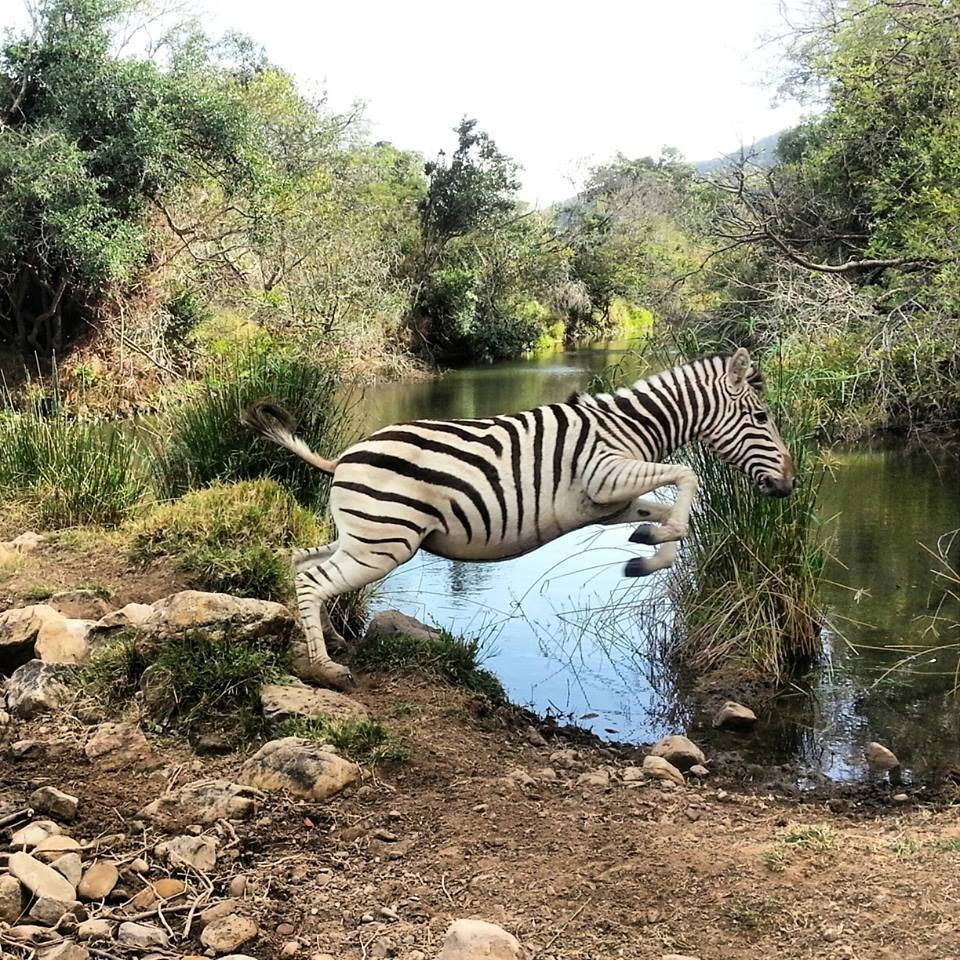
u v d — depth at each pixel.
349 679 4.94
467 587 7.73
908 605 7.04
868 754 5.01
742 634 6.11
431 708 4.82
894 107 14.86
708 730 5.38
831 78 15.46
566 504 5.05
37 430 8.25
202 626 4.70
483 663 6.30
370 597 6.80
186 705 4.37
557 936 2.85
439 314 32.72
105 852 3.31
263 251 23.55
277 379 7.88
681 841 3.47
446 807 3.78
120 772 3.94
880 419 13.15
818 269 12.91
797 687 5.85
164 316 19.55
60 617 4.99
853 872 3.15
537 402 19.73
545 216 41.81
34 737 4.13
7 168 16.42
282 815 3.62
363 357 25.50
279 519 6.68
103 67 17.45
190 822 3.54
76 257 17.00
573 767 4.51
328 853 3.39
